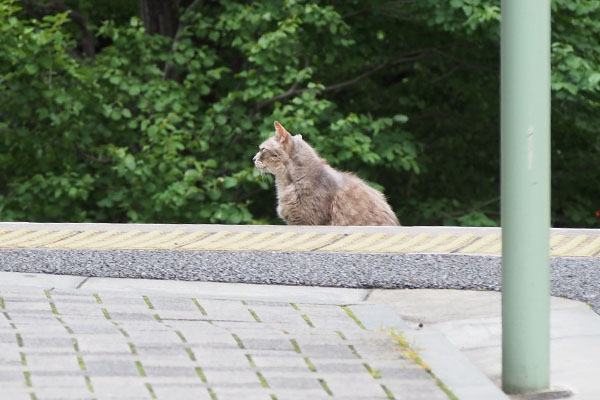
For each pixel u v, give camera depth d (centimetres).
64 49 2514
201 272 1068
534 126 729
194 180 2372
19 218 2472
